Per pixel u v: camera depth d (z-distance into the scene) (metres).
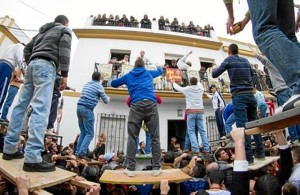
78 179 2.82
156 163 3.51
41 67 2.91
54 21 3.48
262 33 1.65
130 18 15.19
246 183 1.60
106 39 13.81
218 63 14.96
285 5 1.81
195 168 4.22
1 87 4.61
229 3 2.25
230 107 6.41
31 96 3.04
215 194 2.96
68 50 3.04
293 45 1.49
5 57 4.75
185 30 15.54
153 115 3.70
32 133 2.67
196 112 6.50
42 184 2.26
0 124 4.55
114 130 11.73
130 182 3.07
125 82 4.00
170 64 14.40
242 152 1.68
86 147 5.62
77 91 12.24
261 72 13.33
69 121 11.40
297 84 1.42
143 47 13.93
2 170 2.52
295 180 2.59
